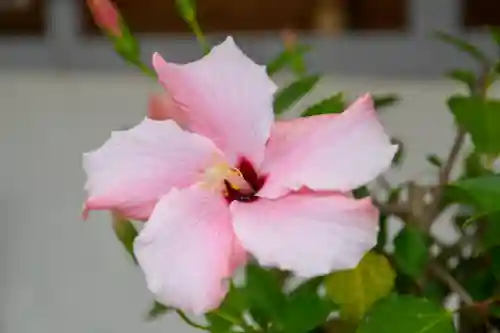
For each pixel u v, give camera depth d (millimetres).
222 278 513
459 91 1191
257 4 1256
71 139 1395
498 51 1026
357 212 511
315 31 1258
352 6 1255
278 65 648
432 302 558
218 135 541
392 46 1230
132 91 1353
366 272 569
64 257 1425
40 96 1396
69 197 1411
